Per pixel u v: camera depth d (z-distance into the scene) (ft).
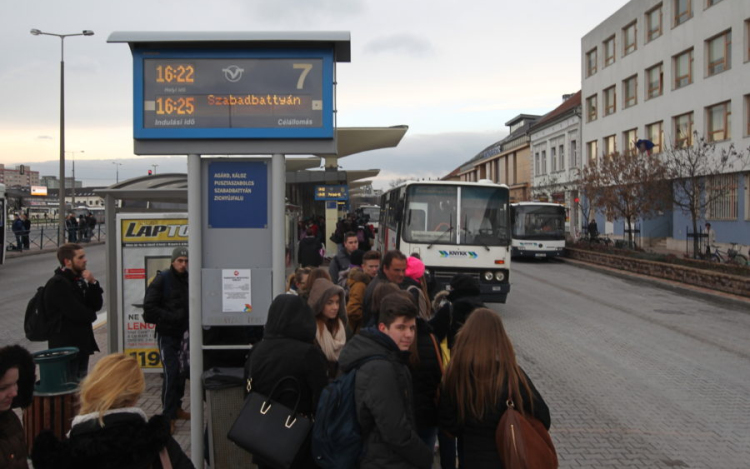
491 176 242.58
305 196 139.95
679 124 104.17
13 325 37.65
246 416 11.01
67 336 18.34
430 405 12.44
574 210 148.77
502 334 10.79
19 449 9.70
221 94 14.76
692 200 72.43
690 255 81.35
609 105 131.64
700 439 19.42
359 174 108.88
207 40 14.49
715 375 27.81
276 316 11.61
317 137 14.84
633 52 118.62
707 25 94.02
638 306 49.73
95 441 7.63
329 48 14.85
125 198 24.20
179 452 8.52
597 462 17.44
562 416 21.63
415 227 41.83
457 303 14.90
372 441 9.70
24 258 89.92
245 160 15.07
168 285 18.81
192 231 14.83
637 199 83.20
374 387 9.61
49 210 299.58
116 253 23.98
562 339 35.78
